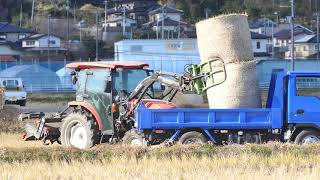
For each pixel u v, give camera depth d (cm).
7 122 5794
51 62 17325
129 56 15788
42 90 14450
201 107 3591
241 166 2673
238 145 3162
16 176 2352
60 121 3891
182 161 2778
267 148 3075
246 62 3497
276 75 3453
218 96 3500
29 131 3978
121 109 3556
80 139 3644
